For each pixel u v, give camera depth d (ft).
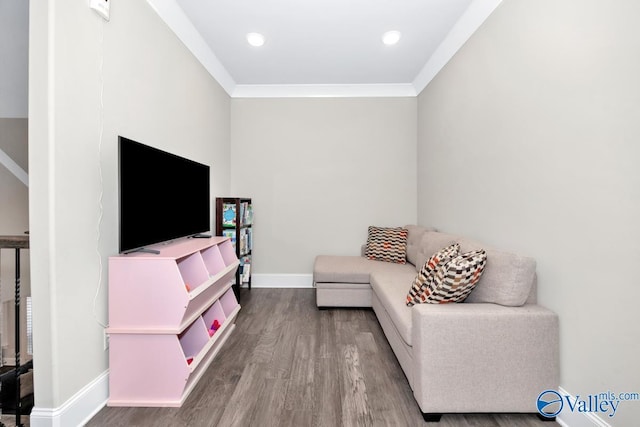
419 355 5.15
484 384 5.11
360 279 10.19
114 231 5.81
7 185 9.84
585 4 4.64
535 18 5.75
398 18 8.39
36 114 4.48
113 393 5.52
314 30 8.96
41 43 4.46
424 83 11.84
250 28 8.86
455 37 8.89
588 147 4.61
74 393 4.90
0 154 9.36
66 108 4.72
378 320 9.31
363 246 12.83
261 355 7.27
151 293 5.46
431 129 11.28
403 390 5.94
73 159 4.87
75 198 4.91
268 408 5.41
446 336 5.08
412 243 11.11
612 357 4.26
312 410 5.36
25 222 10.02
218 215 11.17
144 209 5.85
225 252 8.64
